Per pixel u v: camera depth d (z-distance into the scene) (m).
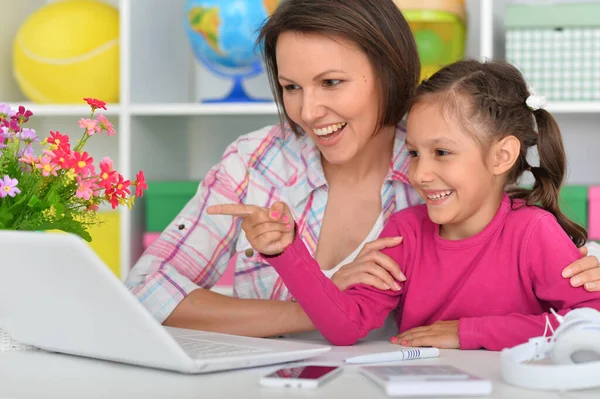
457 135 1.22
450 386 0.75
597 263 1.20
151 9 2.52
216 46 2.39
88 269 0.77
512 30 2.28
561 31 2.27
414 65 1.39
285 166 1.56
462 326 1.15
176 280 1.37
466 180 1.22
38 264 0.81
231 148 1.62
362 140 1.37
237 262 1.54
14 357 0.99
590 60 2.26
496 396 0.76
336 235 1.50
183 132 2.76
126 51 2.38
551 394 0.77
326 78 1.29
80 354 0.98
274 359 0.91
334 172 1.52
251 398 0.75
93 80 2.42
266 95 2.74
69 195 1.07
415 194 1.49
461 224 1.30
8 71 2.69
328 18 1.26
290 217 1.13
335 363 0.96
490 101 1.25
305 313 1.27
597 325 0.84
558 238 1.23
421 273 1.31
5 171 1.05
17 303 0.94
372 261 1.29
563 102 2.23
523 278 1.25
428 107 1.24
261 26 1.51
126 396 0.76
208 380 0.84
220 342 1.02
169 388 0.79
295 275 1.14
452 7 2.27
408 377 0.78
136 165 2.43
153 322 0.81
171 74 2.67
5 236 0.79
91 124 1.07
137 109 2.37
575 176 2.64
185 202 2.38
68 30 2.41
